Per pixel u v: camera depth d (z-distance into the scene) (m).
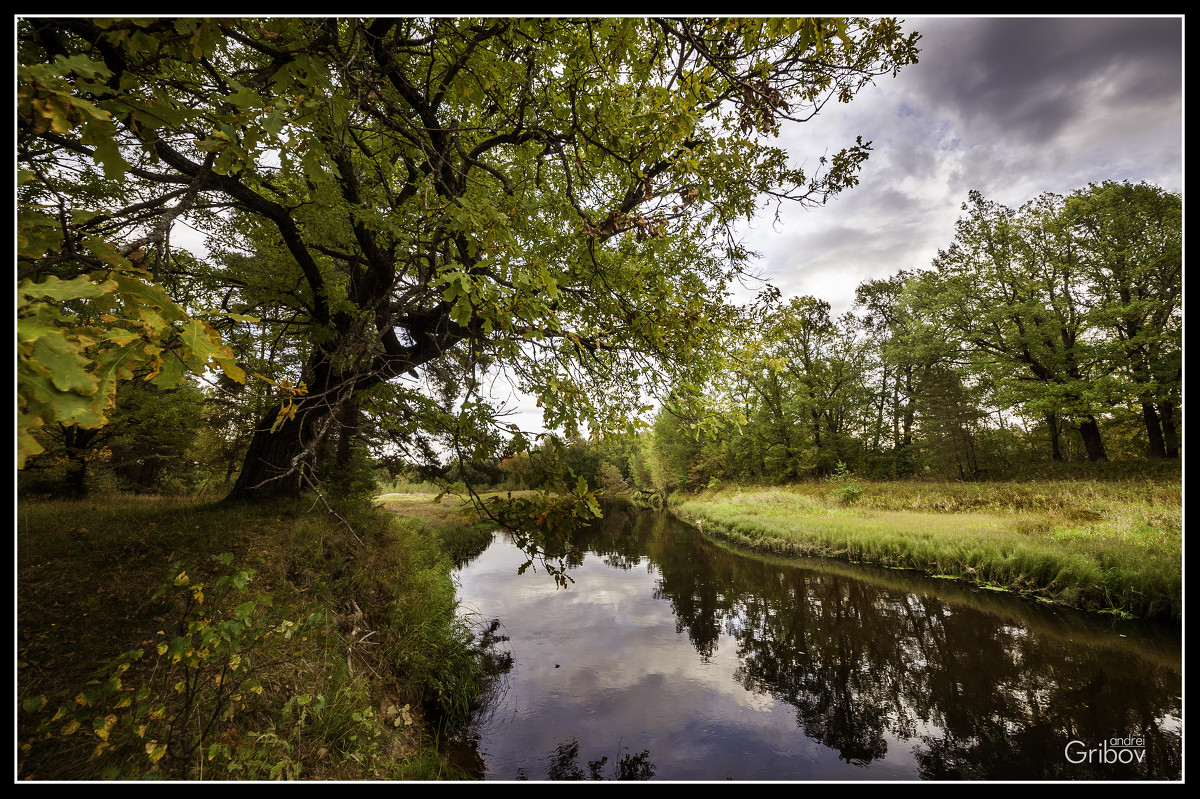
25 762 2.68
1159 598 7.78
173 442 12.57
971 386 24.06
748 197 3.93
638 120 2.23
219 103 1.63
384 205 4.25
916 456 26.67
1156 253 18.17
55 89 1.06
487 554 17.56
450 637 7.15
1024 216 21.92
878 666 7.34
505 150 4.32
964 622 8.46
